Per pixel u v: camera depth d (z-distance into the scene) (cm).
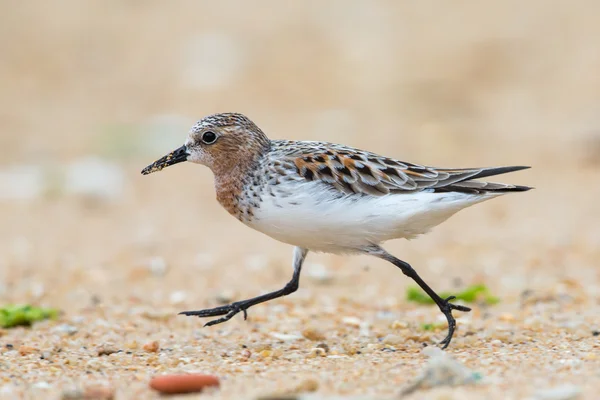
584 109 2294
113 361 880
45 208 1769
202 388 730
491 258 1431
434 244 1523
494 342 927
